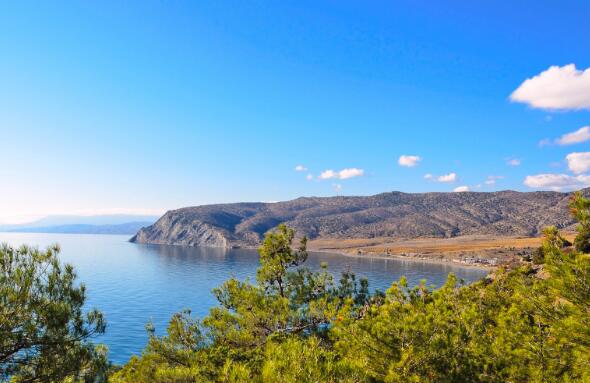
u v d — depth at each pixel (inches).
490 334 463.8
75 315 439.2
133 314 2800.2
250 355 474.0
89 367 456.8
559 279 374.9
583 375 357.1
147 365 505.4
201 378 417.1
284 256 745.0
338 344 427.2
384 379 378.0
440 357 384.2
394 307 429.1
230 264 6574.8
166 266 6181.1
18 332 398.3
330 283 741.3
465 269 5605.3
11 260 415.5
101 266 6072.8
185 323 617.3
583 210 392.5
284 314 593.9
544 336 413.1
